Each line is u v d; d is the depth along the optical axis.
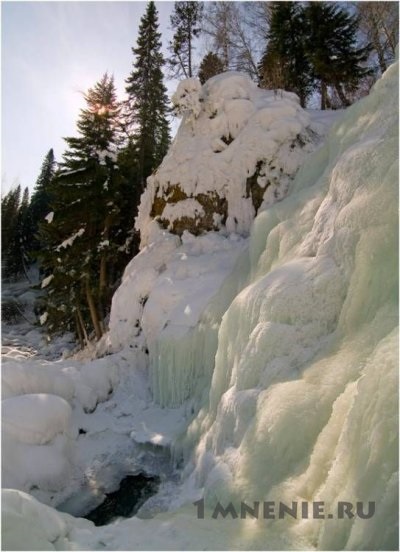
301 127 7.85
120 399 6.05
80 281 12.84
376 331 2.18
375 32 12.17
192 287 6.45
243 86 9.02
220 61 14.70
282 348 2.88
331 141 5.39
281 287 3.11
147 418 5.33
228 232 7.70
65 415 4.59
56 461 4.01
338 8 12.81
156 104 17.14
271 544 1.86
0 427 3.82
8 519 1.84
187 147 8.80
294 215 4.37
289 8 13.23
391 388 1.54
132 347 7.05
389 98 4.04
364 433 1.61
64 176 12.41
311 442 2.14
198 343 5.17
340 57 12.15
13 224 29.28
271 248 4.40
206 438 3.49
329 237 3.16
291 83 13.39
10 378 4.75
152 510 3.38
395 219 2.39
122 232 14.82
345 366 2.24
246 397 2.87
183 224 8.25
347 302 2.54
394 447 1.43
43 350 16.16
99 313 12.96
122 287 7.95
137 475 4.20
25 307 23.73
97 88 14.68
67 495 3.89
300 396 2.32
